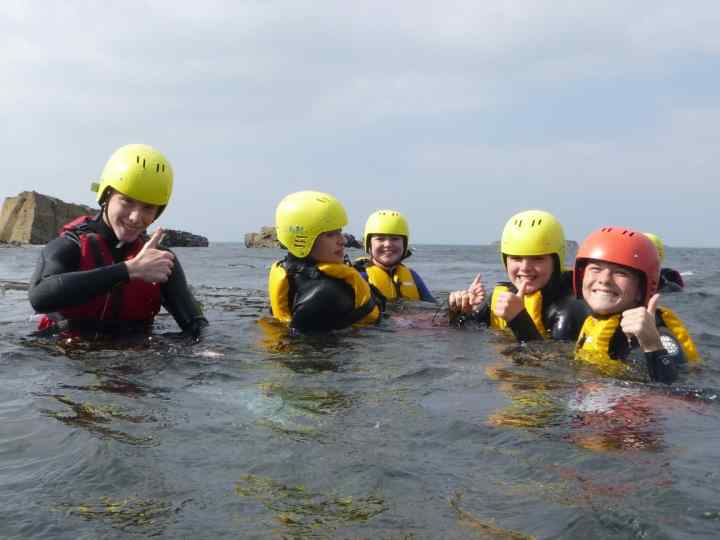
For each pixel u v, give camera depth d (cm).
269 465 253
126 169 548
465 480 238
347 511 214
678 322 479
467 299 648
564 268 599
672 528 200
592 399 352
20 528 203
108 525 205
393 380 403
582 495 224
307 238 629
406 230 881
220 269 1861
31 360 450
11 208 5238
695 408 335
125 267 525
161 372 419
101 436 284
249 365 447
